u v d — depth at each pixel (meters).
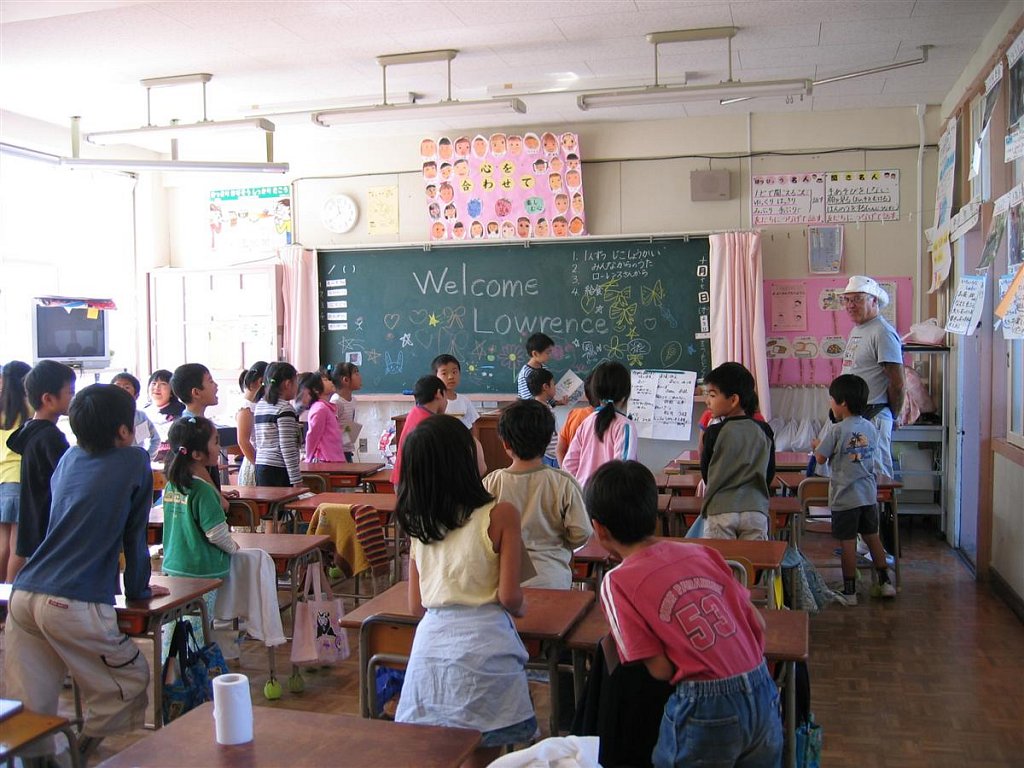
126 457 2.84
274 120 6.75
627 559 1.99
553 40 5.39
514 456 2.87
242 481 5.48
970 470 6.05
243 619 3.71
